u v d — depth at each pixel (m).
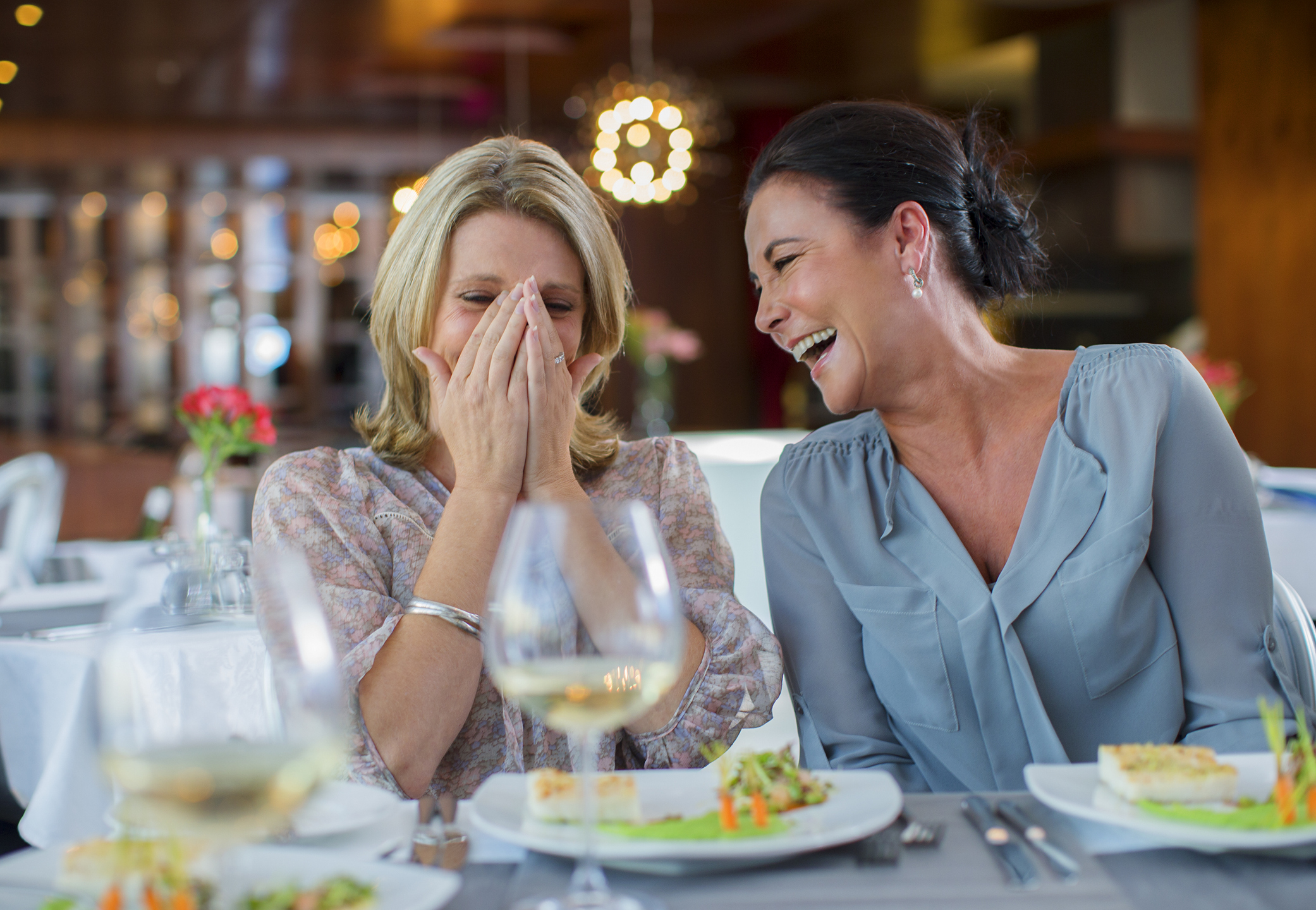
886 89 8.58
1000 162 1.36
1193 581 1.15
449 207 1.23
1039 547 1.17
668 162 7.09
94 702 1.63
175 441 9.06
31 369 10.53
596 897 0.62
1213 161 5.96
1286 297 5.61
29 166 9.47
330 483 1.26
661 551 0.71
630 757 1.21
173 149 9.55
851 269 1.19
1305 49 5.45
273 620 0.58
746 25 7.03
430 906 0.59
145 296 10.58
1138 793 0.73
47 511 3.23
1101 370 1.23
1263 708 0.74
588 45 7.49
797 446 1.33
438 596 1.11
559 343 1.20
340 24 7.10
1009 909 0.62
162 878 0.60
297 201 10.48
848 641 1.23
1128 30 7.03
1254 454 5.78
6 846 2.02
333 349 10.76
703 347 9.84
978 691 1.16
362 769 1.03
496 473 1.16
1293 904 0.62
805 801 0.77
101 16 6.88
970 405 1.23
